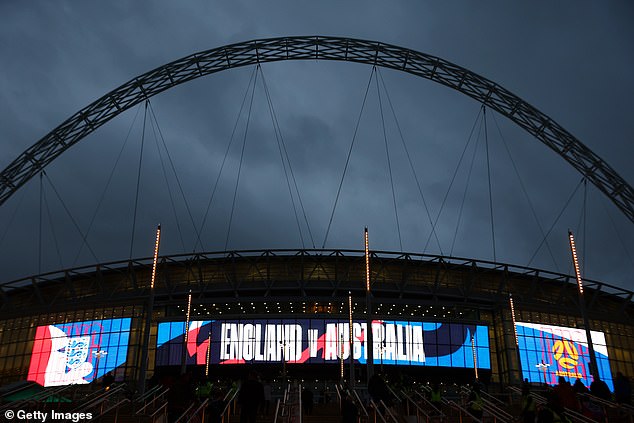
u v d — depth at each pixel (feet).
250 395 71.92
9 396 104.78
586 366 259.19
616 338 270.46
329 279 248.32
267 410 103.91
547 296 271.49
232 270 250.37
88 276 270.87
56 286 276.41
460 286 257.75
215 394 99.04
